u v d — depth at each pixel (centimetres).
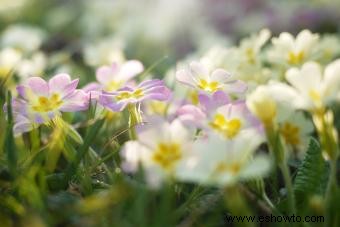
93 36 90
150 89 31
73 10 106
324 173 31
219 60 40
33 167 29
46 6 111
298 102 28
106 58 56
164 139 26
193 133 28
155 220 26
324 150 28
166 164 26
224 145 25
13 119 31
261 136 27
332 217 28
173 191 29
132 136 30
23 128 31
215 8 96
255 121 27
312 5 95
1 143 32
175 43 86
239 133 27
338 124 41
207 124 28
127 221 27
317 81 28
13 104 31
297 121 35
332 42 49
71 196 30
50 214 28
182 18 90
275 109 28
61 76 31
